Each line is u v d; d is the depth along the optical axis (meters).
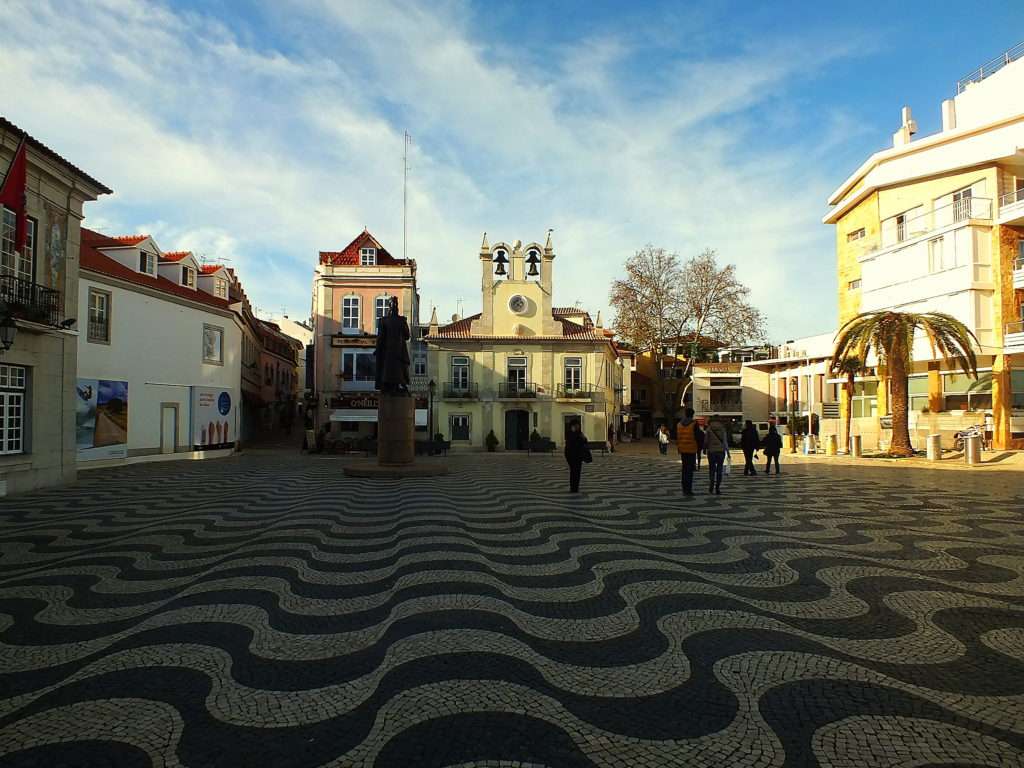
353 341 38.97
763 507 11.24
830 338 39.34
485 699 3.59
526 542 7.98
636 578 6.22
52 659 4.20
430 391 37.66
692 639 4.53
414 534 8.48
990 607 5.24
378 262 41.62
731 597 5.57
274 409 53.12
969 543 7.88
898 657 4.17
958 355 23.17
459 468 22.36
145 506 11.62
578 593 5.70
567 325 41.16
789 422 36.44
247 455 30.03
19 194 12.81
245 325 37.34
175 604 5.42
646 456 31.67
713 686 3.74
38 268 14.69
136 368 24.45
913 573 6.39
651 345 48.25
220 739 3.14
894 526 9.15
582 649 4.35
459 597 5.57
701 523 9.46
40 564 6.96
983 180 27.89
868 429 32.59
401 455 18.00
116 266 24.75
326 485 15.24
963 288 26.50
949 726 3.23
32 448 14.57
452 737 3.15
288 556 7.20
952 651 4.27
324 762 2.93
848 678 3.84
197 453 27.36
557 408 38.06
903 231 31.72
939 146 29.48
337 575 6.36
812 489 14.25
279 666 4.07
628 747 3.05
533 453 34.66
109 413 22.70
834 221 38.28
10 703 3.55
